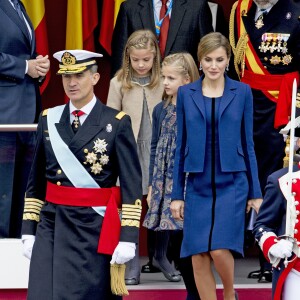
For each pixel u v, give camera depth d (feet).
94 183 79.61
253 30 103.30
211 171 87.15
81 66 80.12
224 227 86.17
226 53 88.12
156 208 95.20
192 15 107.34
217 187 87.04
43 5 123.24
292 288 71.20
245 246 101.60
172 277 101.86
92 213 79.41
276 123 102.22
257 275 103.96
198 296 91.97
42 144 81.20
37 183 82.28
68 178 79.61
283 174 73.87
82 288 78.38
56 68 128.36
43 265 78.89
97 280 78.84
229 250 86.48
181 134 88.74
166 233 101.24
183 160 88.74
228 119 87.15
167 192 94.84
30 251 81.20
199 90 88.22
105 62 127.95
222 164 86.69
